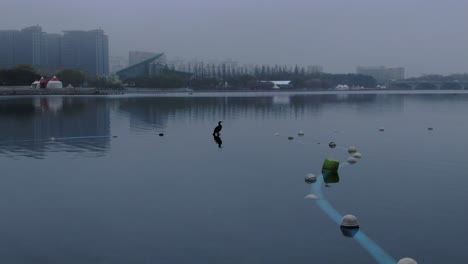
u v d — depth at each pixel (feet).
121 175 49.49
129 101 227.40
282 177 48.83
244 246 29.07
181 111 154.40
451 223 33.37
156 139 80.02
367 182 46.60
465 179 48.01
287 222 33.63
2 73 378.32
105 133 88.74
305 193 42.09
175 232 31.60
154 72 614.34
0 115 131.13
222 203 38.63
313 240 30.09
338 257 27.40
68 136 83.56
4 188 43.65
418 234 31.12
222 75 629.10
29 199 39.83
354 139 81.92
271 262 26.71
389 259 27.14
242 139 80.79
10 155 62.54
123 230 32.01
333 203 38.70
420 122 116.57
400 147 72.08
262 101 240.32
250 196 40.88
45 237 30.71
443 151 67.62
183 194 41.50
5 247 28.96
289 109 170.09
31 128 96.84
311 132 92.84
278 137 84.17
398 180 47.60
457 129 99.50
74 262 26.66
